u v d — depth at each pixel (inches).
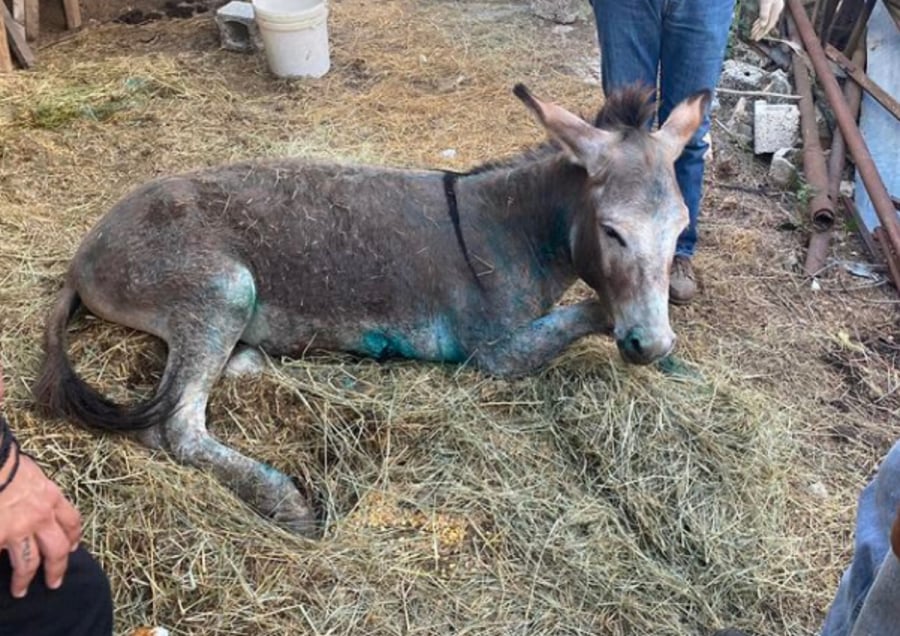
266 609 100.9
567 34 250.4
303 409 122.1
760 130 204.1
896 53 223.0
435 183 130.5
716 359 146.4
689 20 141.3
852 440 136.3
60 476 108.4
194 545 104.9
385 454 118.8
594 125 123.0
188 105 204.2
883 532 68.6
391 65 229.0
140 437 114.8
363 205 127.0
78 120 193.9
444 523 112.5
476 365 130.0
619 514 117.8
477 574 108.0
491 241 127.7
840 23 240.1
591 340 134.8
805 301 164.1
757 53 241.1
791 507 123.3
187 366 116.9
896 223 171.3
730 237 177.3
